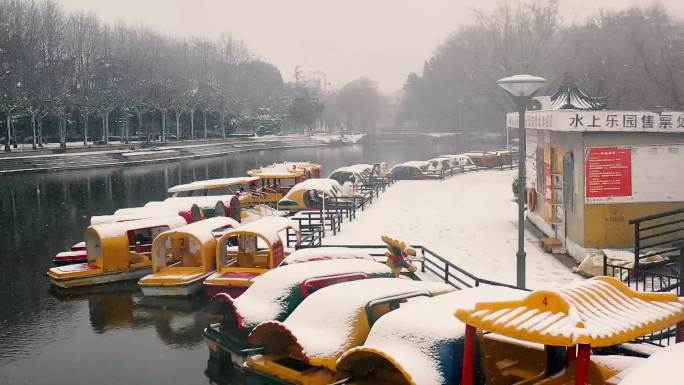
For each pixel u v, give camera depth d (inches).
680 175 733.9
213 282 695.7
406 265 670.5
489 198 1432.1
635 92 2274.9
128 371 562.6
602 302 275.6
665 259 651.5
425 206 1318.9
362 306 435.2
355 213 1205.7
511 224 1059.3
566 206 820.6
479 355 363.3
